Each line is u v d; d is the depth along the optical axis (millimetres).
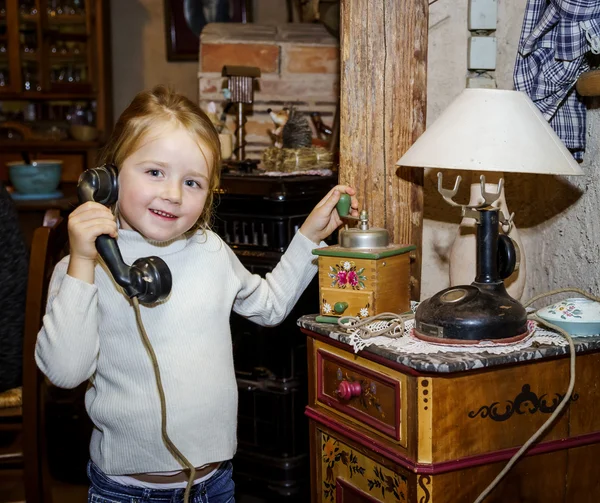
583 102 1852
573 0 1683
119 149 1319
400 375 1408
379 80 1881
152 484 1397
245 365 2395
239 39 2928
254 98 2906
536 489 1468
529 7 1826
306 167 2412
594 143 1824
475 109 1543
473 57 2053
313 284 2322
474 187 1767
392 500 1472
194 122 1340
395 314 1532
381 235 1610
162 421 1291
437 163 1513
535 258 2098
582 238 1875
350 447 1579
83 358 1278
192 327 1392
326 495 1659
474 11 2037
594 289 1829
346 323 1558
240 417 2410
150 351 1281
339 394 1541
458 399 1368
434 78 2082
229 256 1522
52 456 2555
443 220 2139
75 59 4891
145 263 1238
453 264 1799
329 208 1617
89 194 1248
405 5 1860
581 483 1509
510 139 1496
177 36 4953
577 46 1724
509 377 1406
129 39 5059
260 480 2363
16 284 1887
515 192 2139
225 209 2348
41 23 4793
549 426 1455
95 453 1420
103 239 1224
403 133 1890
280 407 2324
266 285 1596
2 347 1901
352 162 1908
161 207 1296
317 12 2844
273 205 2238
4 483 2514
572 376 1395
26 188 3609
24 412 1881
